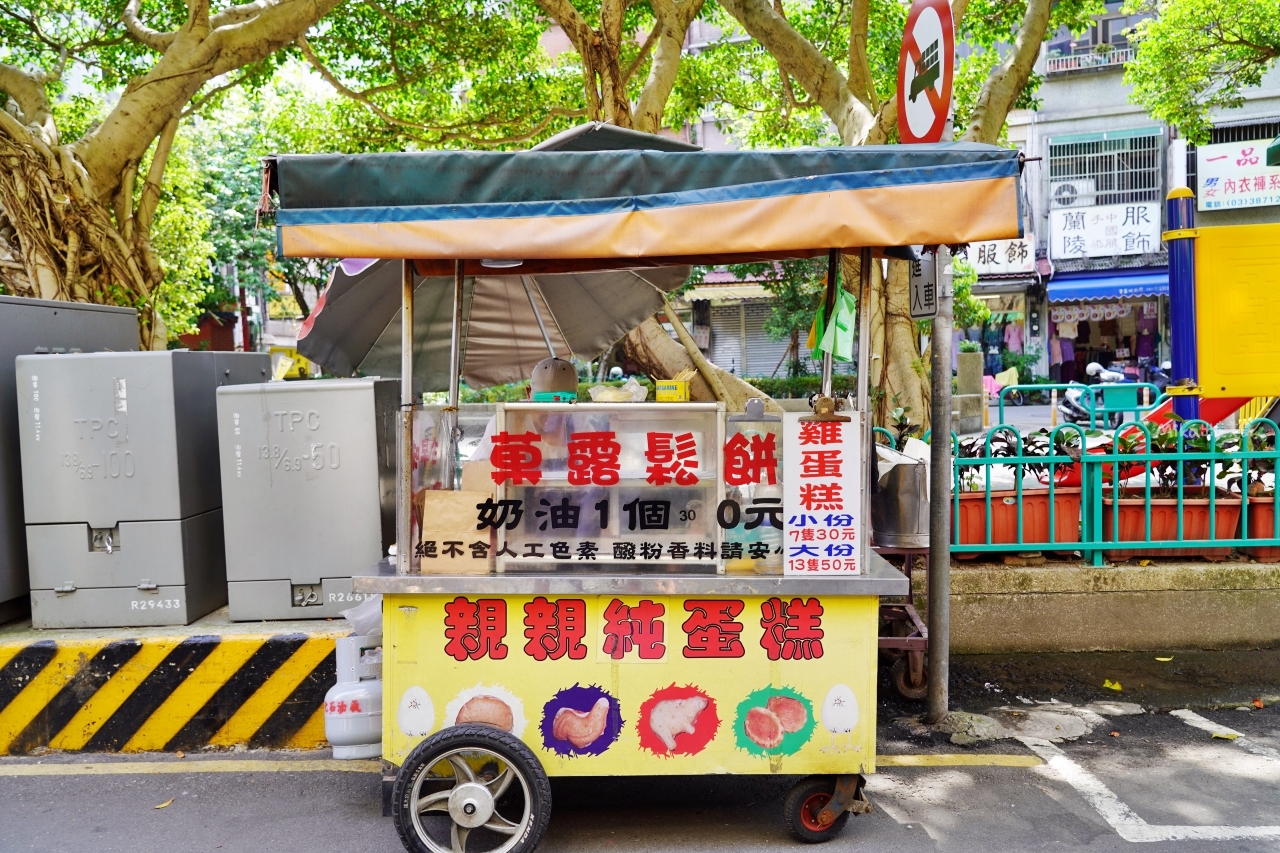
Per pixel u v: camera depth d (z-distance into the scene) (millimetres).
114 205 6594
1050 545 4914
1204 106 11305
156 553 3967
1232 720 4090
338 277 3922
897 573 2873
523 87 10422
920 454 4301
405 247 2689
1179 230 5441
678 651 2871
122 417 3945
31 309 4238
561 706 2887
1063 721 4105
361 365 4910
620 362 14219
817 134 12773
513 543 2887
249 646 3814
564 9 6539
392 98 11094
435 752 2803
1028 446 5160
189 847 3100
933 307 3957
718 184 2678
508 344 5082
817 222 2613
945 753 3818
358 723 3391
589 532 2889
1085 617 4918
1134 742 3885
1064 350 20562
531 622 2873
